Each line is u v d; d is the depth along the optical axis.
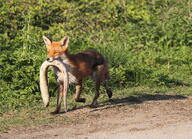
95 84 22.72
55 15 36.97
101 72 22.84
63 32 34.41
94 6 39.22
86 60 22.03
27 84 25.25
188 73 32.00
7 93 24.28
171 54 34.84
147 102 23.77
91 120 20.00
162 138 16.86
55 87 25.59
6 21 34.03
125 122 19.48
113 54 30.25
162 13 40.66
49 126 19.09
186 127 18.47
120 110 21.89
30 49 28.95
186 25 37.91
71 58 21.30
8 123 19.75
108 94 24.12
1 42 29.81
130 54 32.31
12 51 28.48
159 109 22.03
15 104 23.36
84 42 31.95
